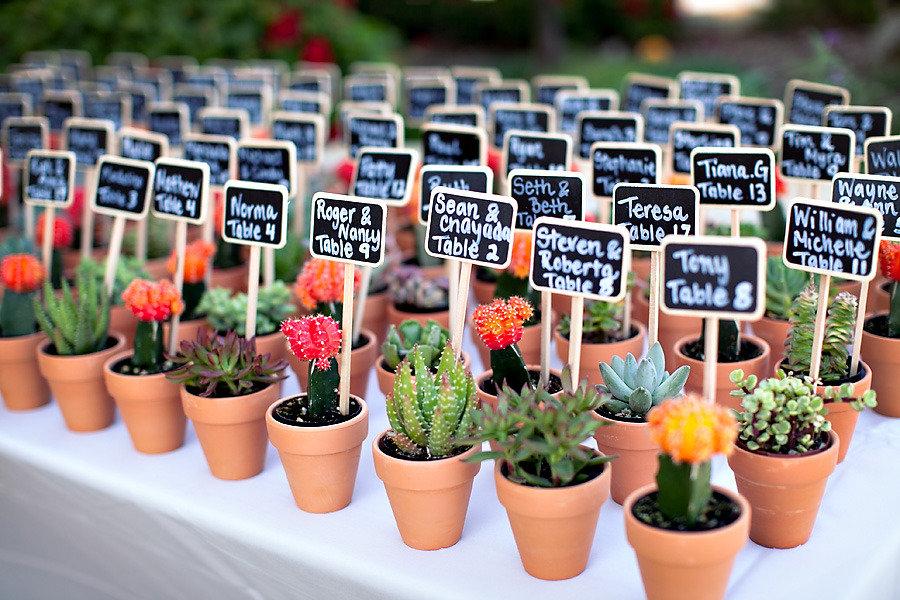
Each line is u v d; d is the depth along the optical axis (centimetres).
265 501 189
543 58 1087
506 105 322
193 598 193
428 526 166
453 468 162
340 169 344
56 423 233
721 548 137
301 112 371
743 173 211
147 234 323
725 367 204
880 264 207
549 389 195
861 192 204
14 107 380
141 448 212
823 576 156
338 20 643
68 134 295
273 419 182
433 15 1362
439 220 194
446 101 396
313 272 222
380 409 227
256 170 268
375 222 186
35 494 215
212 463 198
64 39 618
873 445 196
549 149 253
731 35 1272
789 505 160
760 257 156
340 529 177
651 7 1273
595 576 159
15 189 355
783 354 220
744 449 161
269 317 242
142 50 610
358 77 448
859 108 261
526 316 185
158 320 213
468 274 193
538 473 157
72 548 213
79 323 220
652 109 325
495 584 158
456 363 170
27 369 237
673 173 291
